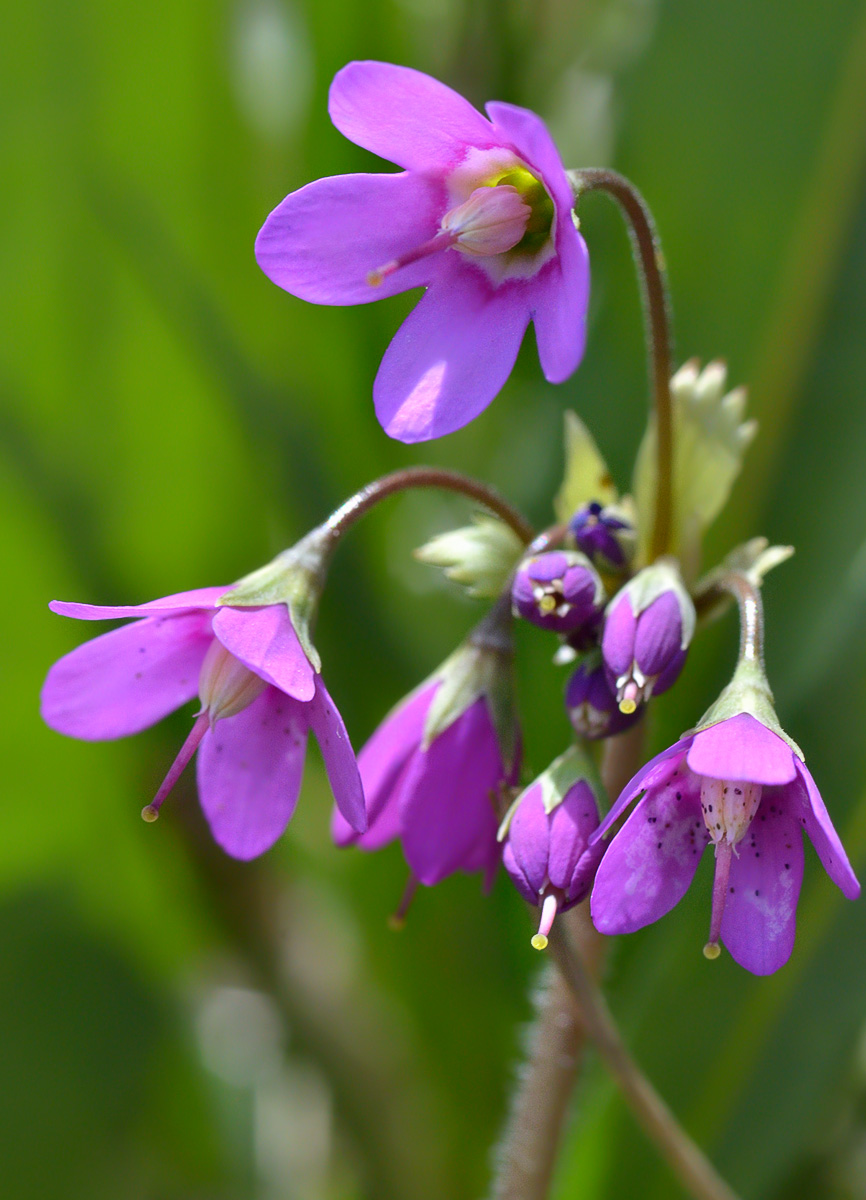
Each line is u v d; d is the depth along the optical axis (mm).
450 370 242
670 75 283
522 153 243
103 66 285
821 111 281
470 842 246
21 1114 288
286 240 242
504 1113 284
